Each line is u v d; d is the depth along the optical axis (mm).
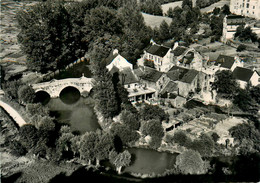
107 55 140875
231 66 114875
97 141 77750
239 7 186875
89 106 116125
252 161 77000
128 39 146750
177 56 133250
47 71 140875
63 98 122812
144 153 84750
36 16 135250
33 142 77938
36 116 92500
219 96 111000
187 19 186750
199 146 81438
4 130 91562
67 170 74438
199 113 102250
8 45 188875
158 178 72062
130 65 120938
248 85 108875
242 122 97562
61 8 147125
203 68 123250
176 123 95000
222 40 165750
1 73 129750
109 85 99500
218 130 92000
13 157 79875
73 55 154250
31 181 70000
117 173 75312
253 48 145750
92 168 75875
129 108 100438
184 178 70938
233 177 71125
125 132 86750
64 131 87875
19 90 111000
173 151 84938
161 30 168250
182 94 116312
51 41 138000
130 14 178250
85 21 152250
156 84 113188
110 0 181750
